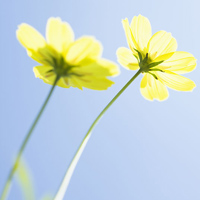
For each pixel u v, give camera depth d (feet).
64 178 1.82
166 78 2.09
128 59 2.11
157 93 2.12
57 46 1.88
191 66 2.09
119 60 2.11
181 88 2.08
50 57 1.89
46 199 1.69
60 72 1.89
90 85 1.90
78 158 1.84
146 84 2.12
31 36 1.87
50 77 1.95
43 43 1.88
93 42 1.86
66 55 1.88
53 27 1.87
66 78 1.89
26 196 1.53
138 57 2.10
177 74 2.08
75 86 1.97
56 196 1.80
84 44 1.87
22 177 1.55
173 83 2.09
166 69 2.09
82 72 1.88
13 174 1.55
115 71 1.86
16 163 1.57
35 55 1.89
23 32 1.87
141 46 2.11
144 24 2.12
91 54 1.86
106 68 1.86
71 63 1.88
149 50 2.11
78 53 1.87
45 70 1.93
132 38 2.10
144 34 2.12
